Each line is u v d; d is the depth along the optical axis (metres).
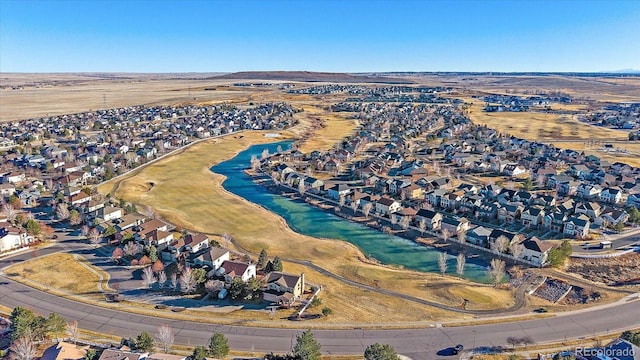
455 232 140.25
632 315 91.94
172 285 102.56
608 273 113.31
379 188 189.00
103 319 89.06
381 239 139.88
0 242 117.75
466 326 88.00
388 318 91.06
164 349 78.44
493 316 92.25
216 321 88.69
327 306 95.25
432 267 120.69
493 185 177.38
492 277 113.19
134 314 91.00
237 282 98.31
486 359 77.38
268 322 88.50
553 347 80.69
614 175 199.88
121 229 132.88
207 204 169.00
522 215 145.50
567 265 117.50
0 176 191.12
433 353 79.25
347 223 154.00
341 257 125.19
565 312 93.81
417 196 177.00
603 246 127.56
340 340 82.94
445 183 188.88
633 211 144.12
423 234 141.50
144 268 107.31
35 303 94.69
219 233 140.00
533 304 98.44
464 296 100.88
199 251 118.88
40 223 139.50
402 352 79.44
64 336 82.50
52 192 175.50
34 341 78.94
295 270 113.50
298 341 74.75
